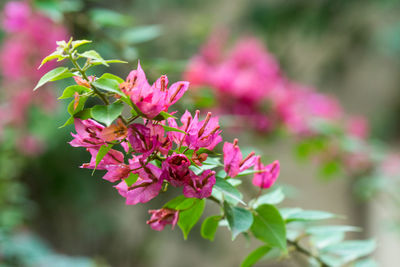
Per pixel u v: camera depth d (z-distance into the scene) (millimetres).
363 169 1881
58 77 837
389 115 3682
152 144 852
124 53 1370
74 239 3418
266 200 966
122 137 852
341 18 3322
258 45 1767
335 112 1965
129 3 2969
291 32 3324
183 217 921
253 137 1748
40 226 3238
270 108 1671
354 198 3695
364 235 3719
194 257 3623
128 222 3617
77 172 2891
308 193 3787
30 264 1803
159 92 843
